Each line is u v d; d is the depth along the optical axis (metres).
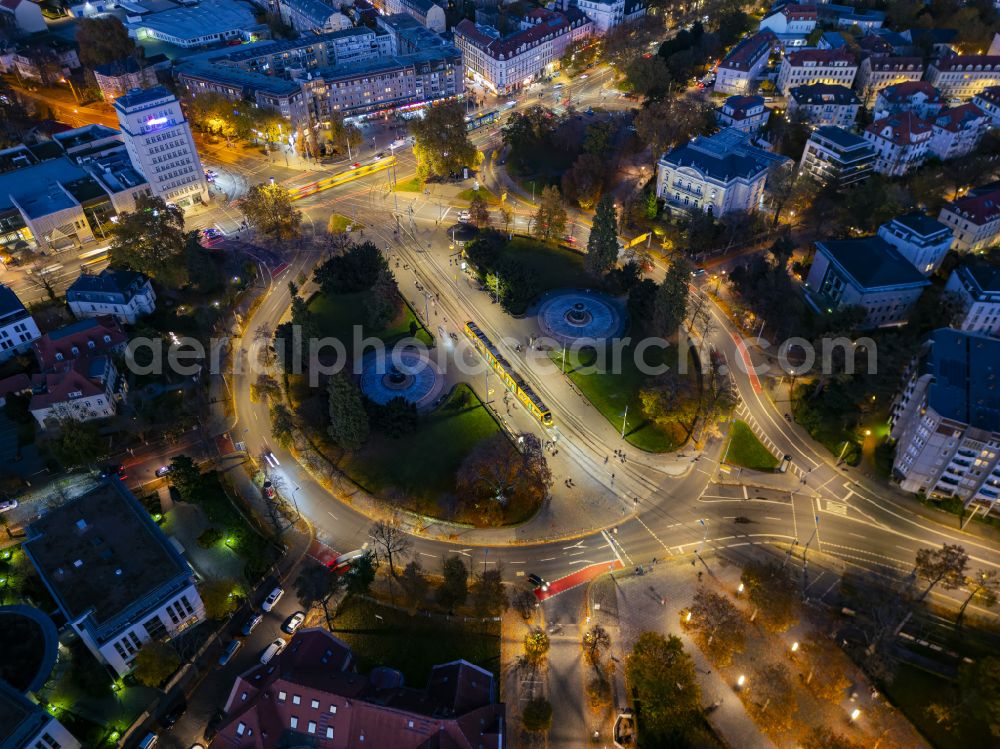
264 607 146.12
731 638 133.25
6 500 167.00
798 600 142.88
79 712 128.62
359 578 141.62
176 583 134.25
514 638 141.88
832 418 187.50
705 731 127.00
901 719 128.62
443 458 178.75
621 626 144.25
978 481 159.38
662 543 160.75
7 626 133.00
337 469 177.12
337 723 116.81
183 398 195.75
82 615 126.00
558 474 176.25
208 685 133.88
